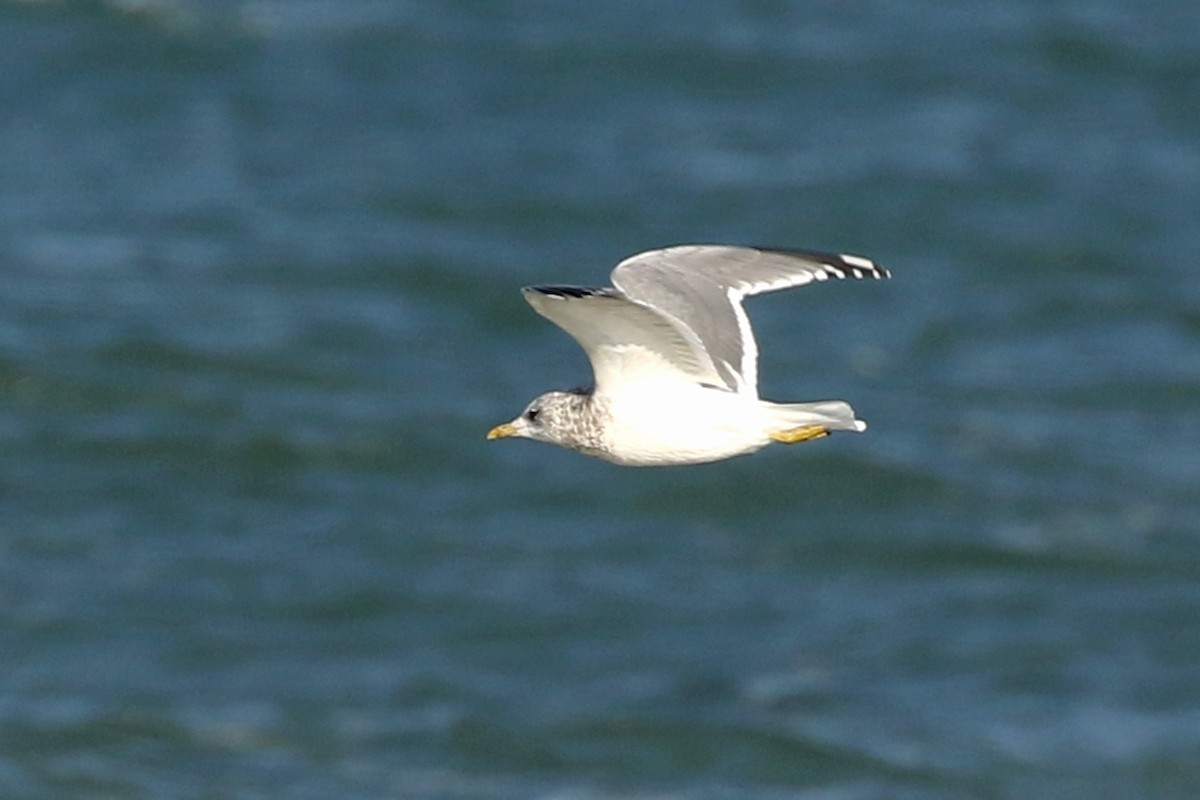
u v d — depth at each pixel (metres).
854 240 34.66
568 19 45.84
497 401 26.52
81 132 38.41
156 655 19.66
